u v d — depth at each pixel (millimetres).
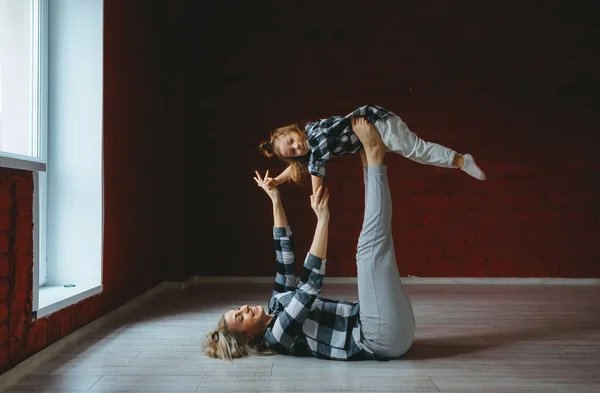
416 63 5938
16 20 3193
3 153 2496
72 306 3137
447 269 5875
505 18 5922
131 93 4359
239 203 5918
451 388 2268
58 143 3572
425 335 3273
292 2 5980
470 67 5922
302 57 5969
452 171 5898
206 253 5922
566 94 5895
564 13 5914
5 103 3047
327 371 2502
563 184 5871
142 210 4699
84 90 3590
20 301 2504
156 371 2518
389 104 5926
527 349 2916
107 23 3734
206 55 5969
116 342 3102
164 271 5469
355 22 5969
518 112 5898
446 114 5918
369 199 2641
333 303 2781
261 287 5488
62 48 3592
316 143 2729
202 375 2451
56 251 3570
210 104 5965
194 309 4223
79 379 2404
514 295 4988
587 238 5844
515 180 5875
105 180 3678
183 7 5672
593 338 3182
